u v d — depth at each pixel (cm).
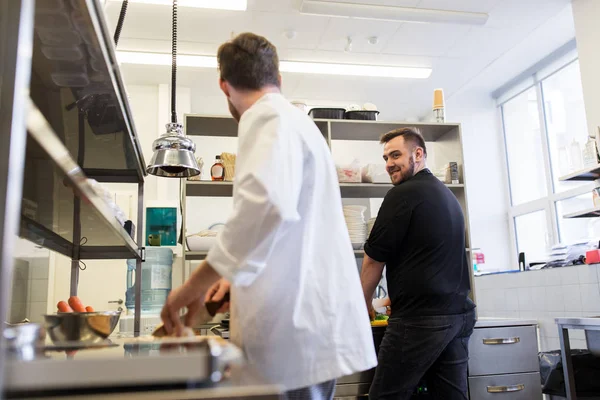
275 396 69
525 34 484
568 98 530
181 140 233
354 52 506
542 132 557
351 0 418
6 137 71
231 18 440
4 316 67
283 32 465
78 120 173
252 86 138
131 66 515
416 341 230
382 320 289
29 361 60
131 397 63
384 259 246
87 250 241
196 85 562
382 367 237
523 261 507
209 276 116
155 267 390
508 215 610
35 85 146
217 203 559
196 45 481
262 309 121
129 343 104
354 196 372
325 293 125
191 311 139
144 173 243
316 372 120
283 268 122
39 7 105
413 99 618
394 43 491
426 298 233
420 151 266
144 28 450
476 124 625
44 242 200
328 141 336
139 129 555
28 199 148
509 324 296
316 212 129
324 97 607
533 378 295
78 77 141
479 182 614
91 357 63
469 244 336
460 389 241
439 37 484
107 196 156
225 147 582
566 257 422
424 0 421
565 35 491
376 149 597
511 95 602
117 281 438
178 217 471
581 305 396
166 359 63
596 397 317
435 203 240
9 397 61
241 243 109
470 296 329
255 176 111
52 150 90
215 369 65
